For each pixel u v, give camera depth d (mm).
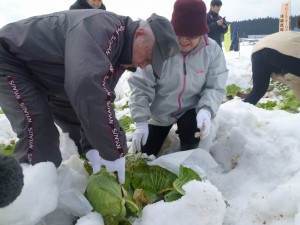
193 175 1191
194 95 1532
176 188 1132
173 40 1014
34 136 1047
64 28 1017
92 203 1048
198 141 1544
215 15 3848
